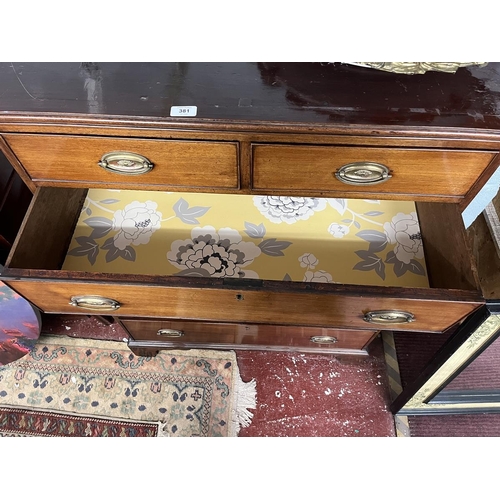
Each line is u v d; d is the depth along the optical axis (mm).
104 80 556
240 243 803
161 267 773
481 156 551
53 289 687
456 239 682
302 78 559
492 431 1035
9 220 881
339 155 562
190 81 555
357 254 794
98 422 1024
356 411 1045
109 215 833
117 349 1119
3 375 1074
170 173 620
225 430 1021
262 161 583
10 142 576
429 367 792
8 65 569
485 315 628
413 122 515
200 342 1026
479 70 568
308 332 907
